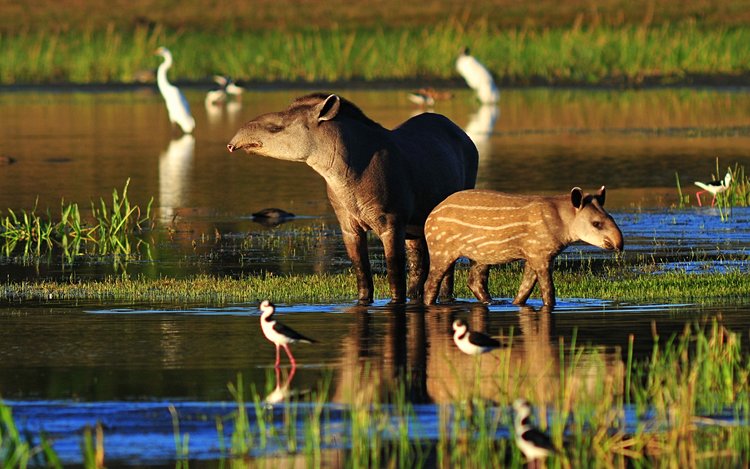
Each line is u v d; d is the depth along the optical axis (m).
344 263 70.44
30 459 37.59
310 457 37.25
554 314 54.44
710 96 172.50
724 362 43.31
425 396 42.44
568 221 54.94
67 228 82.81
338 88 185.88
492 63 195.38
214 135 138.12
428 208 60.12
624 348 47.94
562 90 183.38
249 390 43.38
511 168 107.56
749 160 110.88
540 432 35.81
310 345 49.38
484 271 57.84
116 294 61.41
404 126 62.00
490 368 45.31
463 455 37.31
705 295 58.31
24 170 110.00
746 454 37.94
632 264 68.00
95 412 41.50
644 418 40.19
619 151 118.56
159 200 94.56
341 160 56.81
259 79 193.25
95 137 136.38
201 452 38.09
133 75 196.88
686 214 85.50
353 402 40.59
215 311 56.66
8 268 70.06
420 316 54.75
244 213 89.06
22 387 44.03
